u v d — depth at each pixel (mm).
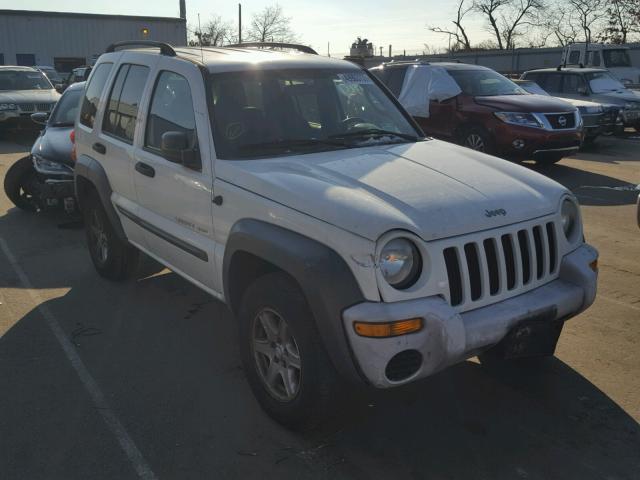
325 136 4059
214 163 3686
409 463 3059
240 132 3814
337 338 2807
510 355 3150
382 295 2760
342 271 2801
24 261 6281
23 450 3180
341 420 3430
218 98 3891
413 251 2850
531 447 3178
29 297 5277
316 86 4309
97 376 3936
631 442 3213
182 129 4039
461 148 4137
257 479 2955
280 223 3133
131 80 4875
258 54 4473
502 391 3721
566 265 3418
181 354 4234
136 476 2984
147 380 3885
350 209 2887
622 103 14930
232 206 3477
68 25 37812
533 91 15000
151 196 4402
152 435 3309
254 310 3309
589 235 7016
